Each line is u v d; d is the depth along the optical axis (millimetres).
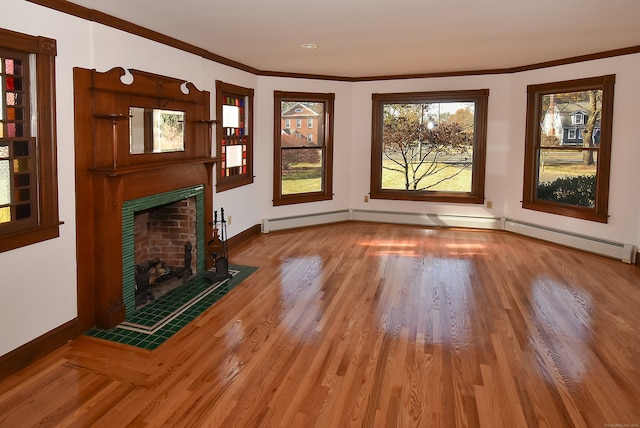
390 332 3377
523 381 2709
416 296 4145
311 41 4602
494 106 6672
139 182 3709
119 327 3455
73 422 2309
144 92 3775
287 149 7035
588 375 2777
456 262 5262
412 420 2336
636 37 4504
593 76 5395
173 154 4281
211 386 2646
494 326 3492
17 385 2645
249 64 6020
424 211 7289
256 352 3062
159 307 3850
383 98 7184
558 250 5812
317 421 2324
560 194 6047
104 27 3400
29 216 2920
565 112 5883
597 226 5543
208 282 4488
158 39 4086
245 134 6254
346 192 7582
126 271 3609
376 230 7047
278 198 6887
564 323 3547
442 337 3299
